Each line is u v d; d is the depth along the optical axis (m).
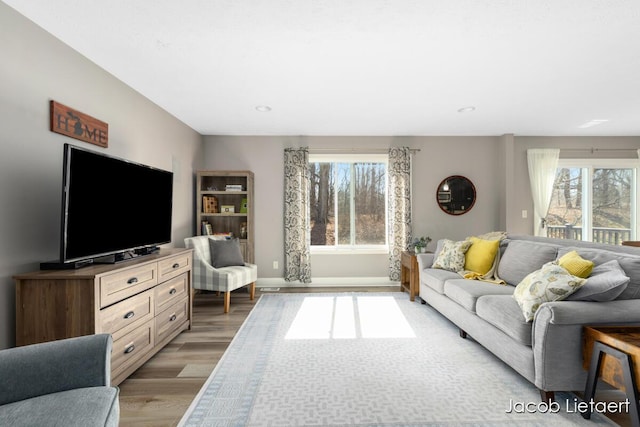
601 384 1.81
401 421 1.71
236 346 2.69
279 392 2.00
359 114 3.93
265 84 3.00
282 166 4.91
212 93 3.22
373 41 2.24
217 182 4.86
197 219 4.52
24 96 1.94
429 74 2.78
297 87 3.07
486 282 3.05
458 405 1.86
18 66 1.90
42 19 1.97
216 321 3.31
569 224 5.14
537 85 3.04
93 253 2.12
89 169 2.08
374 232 5.11
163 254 2.75
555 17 1.96
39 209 2.06
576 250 2.42
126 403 1.89
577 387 1.81
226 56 2.45
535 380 1.88
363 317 3.42
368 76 2.82
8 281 1.86
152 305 2.41
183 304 2.96
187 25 2.04
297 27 2.06
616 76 2.84
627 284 1.89
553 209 5.13
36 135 2.03
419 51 2.38
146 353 2.33
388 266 4.96
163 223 3.04
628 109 3.76
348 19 1.98
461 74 2.79
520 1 1.80
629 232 5.12
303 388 2.04
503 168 4.93
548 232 5.12
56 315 1.80
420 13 1.92
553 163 5.00
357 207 5.08
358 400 1.91
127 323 2.10
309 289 4.69
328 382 2.11
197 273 3.69
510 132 4.83
